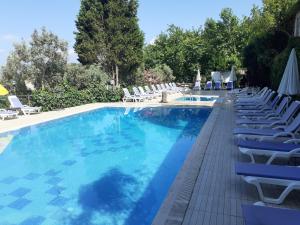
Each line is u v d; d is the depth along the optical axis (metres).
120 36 24.08
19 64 19.80
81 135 11.36
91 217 4.91
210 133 8.90
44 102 15.53
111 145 9.81
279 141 6.19
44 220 4.82
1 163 7.98
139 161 8.02
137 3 25.03
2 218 4.90
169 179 6.65
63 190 6.09
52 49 20.58
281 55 13.04
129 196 5.74
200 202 4.32
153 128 12.44
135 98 19.81
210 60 36.44
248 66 22.89
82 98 18.47
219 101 18.95
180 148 9.26
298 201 4.30
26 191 6.04
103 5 24.36
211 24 36.41
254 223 2.81
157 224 3.74
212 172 5.55
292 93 9.09
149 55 38.47
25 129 11.66
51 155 8.75
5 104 15.30
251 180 4.16
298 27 16.97
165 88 27.16
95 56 24.20
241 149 5.54
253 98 14.39
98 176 6.91
